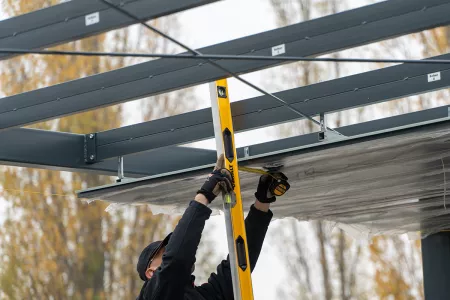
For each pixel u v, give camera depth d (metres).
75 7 4.49
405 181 6.38
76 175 20.67
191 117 6.51
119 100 5.48
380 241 23.00
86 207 22.02
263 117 6.22
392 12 4.73
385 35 4.72
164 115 19.34
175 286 4.64
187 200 7.05
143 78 5.37
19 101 5.97
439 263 8.45
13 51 3.91
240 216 5.03
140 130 6.71
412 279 22.52
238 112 6.34
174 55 3.92
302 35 4.99
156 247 5.32
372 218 7.96
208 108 6.44
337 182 6.31
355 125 6.68
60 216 21.62
